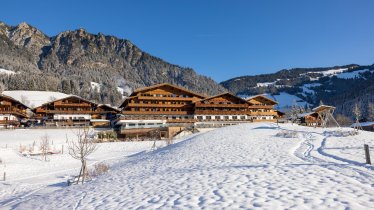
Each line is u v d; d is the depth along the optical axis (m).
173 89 87.50
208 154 26.59
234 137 37.03
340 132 34.53
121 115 82.25
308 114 83.88
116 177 22.64
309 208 9.59
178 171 19.72
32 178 34.09
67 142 59.00
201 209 10.46
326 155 21.36
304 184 12.69
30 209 15.78
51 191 24.00
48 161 46.09
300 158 20.36
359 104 176.88
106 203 13.36
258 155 22.95
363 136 32.09
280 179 13.98
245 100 87.50
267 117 91.75
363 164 16.61
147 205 11.92
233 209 10.10
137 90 83.00
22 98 137.00
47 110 83.31
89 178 28.44
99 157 49.34
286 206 9.92
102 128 79.81
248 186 13.09
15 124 80.88
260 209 9.81
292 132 35.81
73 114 85.25
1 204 20.69
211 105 85.44
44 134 68.31
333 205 9.70
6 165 40.72
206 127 80.44
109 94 186.62
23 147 55.31
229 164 20.05
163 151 37.22
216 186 13.66
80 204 14.06
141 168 25.42
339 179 13.23
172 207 11.14
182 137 66.44
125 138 71.88
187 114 86.44
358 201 9.98
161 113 84.06
